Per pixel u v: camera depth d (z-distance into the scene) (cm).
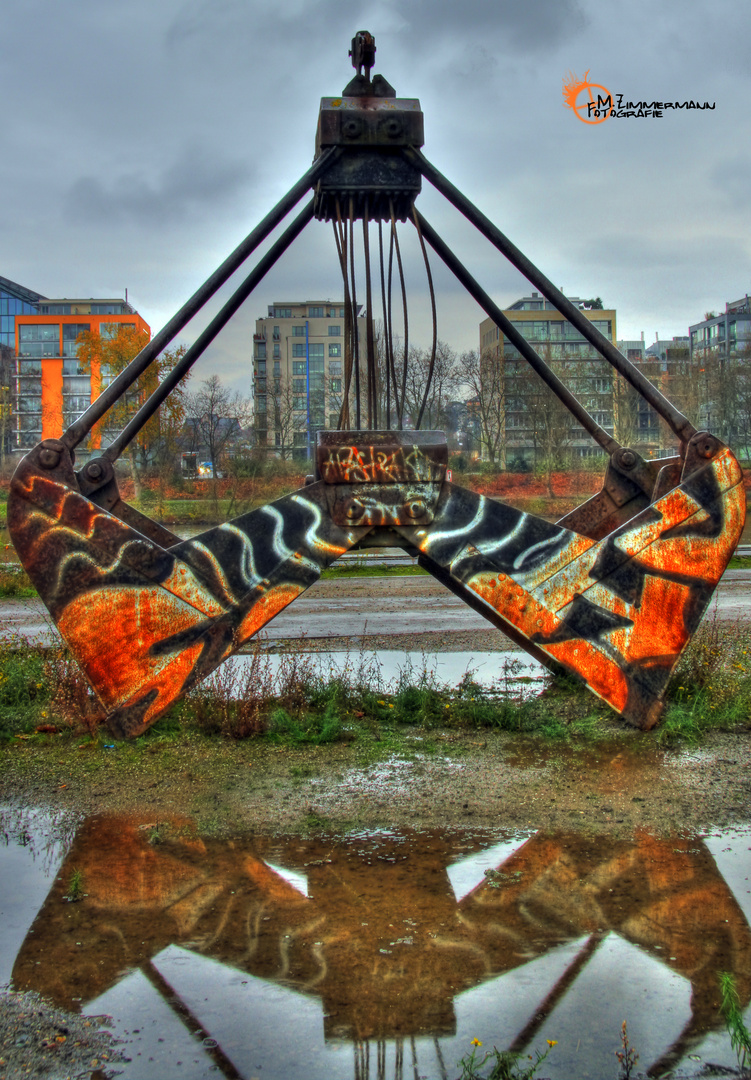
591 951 320
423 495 556
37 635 1115
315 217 622
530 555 561
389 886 377
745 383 6588
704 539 569
